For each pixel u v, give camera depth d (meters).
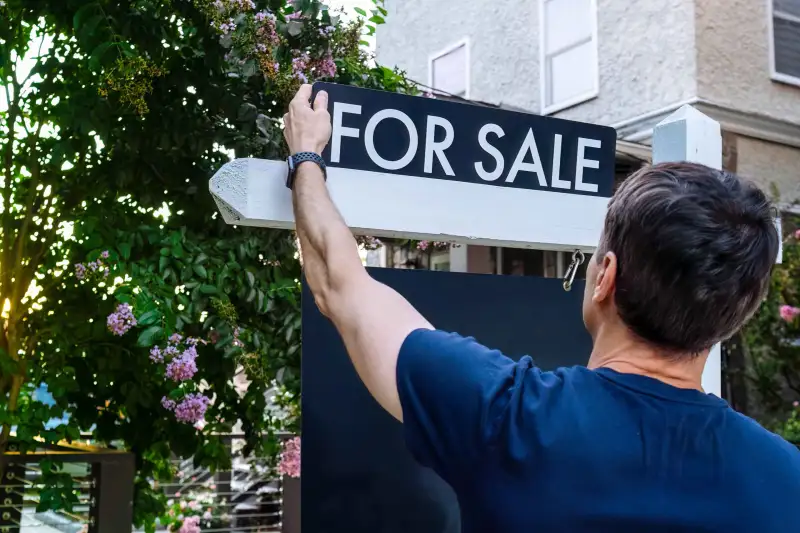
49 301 2.92
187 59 2.81
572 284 1.54
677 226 0.80
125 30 2.63
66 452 3.03
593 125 1.54
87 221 2.74
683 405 0.83
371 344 0.90
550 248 1.55
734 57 6.51
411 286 1.41
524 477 0.79
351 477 1.33
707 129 1.67
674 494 0.78
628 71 6.87
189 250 2.66
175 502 4.34
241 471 4.51
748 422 0.86
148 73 2.65
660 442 0.80
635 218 0.83
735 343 6.04
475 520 0.81
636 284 0.83
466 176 1.43
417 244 3.49
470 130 1.43
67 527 3.30
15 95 2.89
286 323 2.68
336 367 1.34
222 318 2.61
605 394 0.83
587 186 1.53
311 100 1.28
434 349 0.86
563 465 0.78
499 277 1.48
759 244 0.82
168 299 2.52
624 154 6.49
